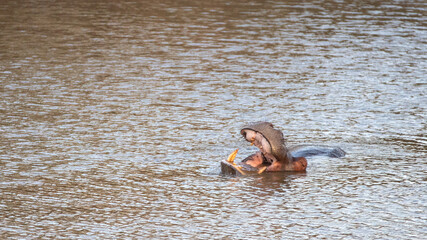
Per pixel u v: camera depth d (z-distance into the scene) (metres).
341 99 54.94
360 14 97.00
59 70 62.84
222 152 41.25
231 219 30.83
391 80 61.97
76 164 38.19
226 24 88.00
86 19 89.62
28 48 71.81
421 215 31.48
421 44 78.44
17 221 30.19
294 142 43.38
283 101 54.06
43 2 102.81
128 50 72.31
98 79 59.97
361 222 30.61
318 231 29.52
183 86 58.34
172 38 79.06
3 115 47.97
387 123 48.09
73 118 47.78
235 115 49.72
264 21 90.44
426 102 54.41
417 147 42.53
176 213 31.48
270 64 67.50
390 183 35.91
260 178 36.94
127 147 41.62
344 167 38.69
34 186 34.66
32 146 41.22
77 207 32.00
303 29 85.56
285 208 32.31
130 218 30.78
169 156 40.19
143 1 106.00
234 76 62.41
